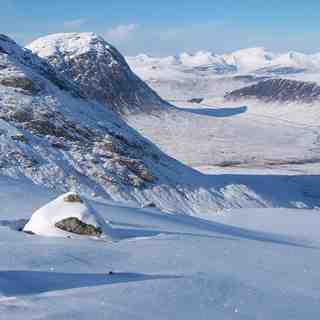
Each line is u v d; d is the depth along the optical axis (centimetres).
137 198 3925
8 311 630
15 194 2411
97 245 1154
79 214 1377
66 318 616
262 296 791
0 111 4244
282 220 3028
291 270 1052
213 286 809
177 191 4306
